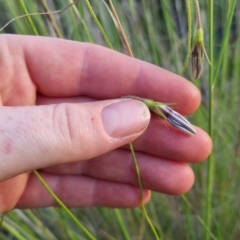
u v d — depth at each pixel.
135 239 0.17
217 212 0.17
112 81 0.13
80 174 0.14
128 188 0.14
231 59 0.21
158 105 0.11
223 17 0.19
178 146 0.12
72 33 0.16
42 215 0.18
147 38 0.20
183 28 0.19
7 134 0.10
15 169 0.10
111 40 0.18
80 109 0.10
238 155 0.18
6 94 0.13
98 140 0.10
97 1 0.16
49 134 0.10
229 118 0.18
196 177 0.18
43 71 0.13
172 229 0.18
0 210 0.13
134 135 0.11
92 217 0.19
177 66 0.18
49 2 0.17
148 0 0.19
